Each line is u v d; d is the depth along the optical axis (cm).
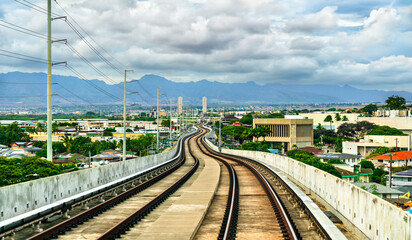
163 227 1484
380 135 12769
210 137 15012
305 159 6931
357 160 9350
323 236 1335
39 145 12250
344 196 1580
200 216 1683
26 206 1611
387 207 1138
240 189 2678
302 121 16350
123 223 1498
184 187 2852
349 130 16588
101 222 1609
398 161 8988
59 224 1428
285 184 2550
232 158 6309
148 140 13012
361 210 1364
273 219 1700
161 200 2156
